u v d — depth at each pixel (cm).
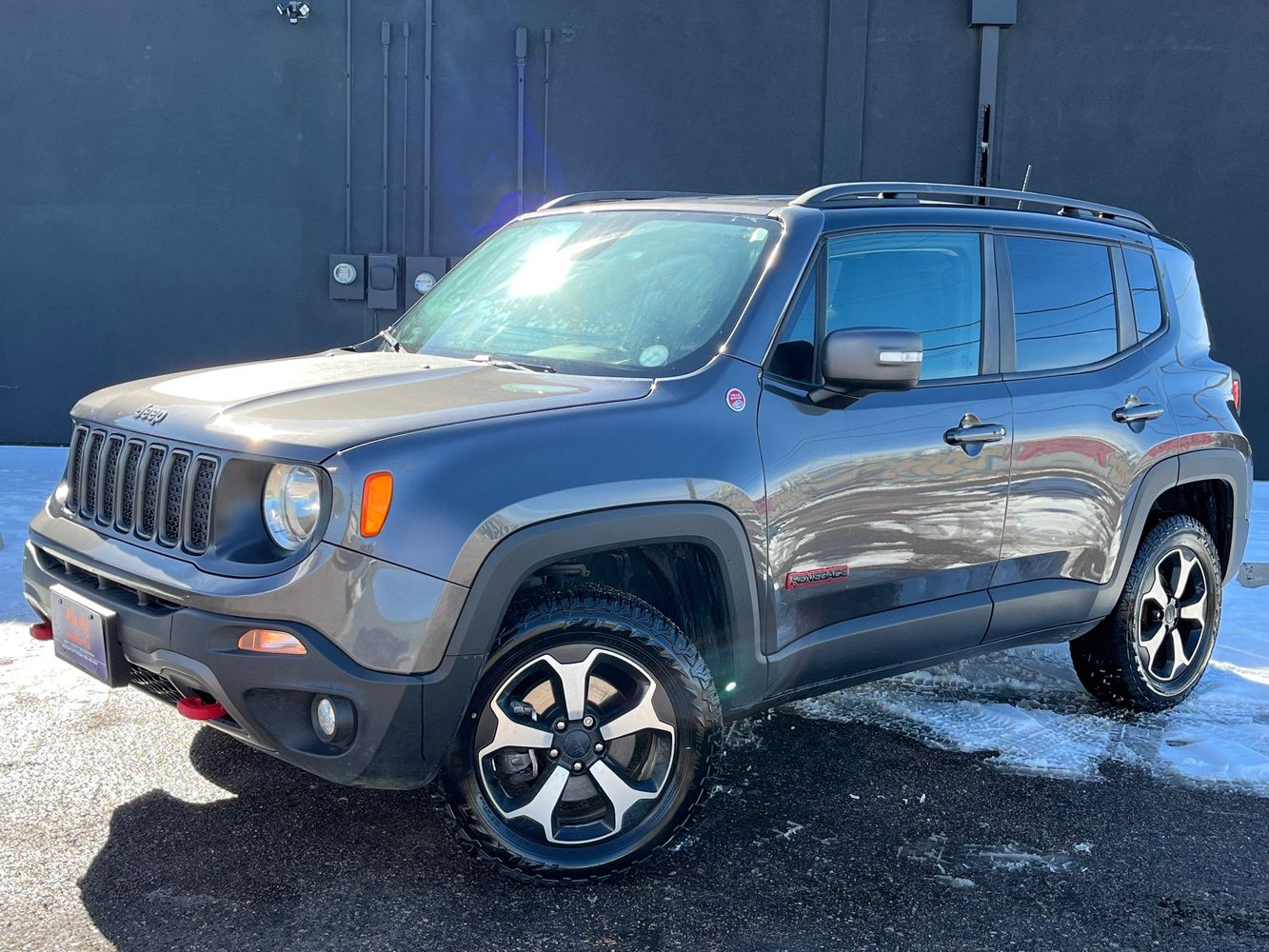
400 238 978
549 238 404
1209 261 982
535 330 356
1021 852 331
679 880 306
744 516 306
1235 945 286
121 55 956
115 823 321
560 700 290
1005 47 968
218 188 971
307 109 962
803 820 345
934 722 428
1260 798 376
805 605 330
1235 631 565
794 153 980
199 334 988
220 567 267
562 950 271
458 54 959
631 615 290
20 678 426
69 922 271
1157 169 977
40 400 995
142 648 276
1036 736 419
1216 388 464
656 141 974
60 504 328
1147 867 325
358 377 314
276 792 343
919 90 973
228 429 277
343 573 256
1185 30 965
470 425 274
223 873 297
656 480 288
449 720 266
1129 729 435
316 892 290
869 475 337
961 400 364
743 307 328
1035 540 389
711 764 304
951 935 285
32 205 974
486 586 264
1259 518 820
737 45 967
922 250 371
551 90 966
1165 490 441
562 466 276
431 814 334
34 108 962
